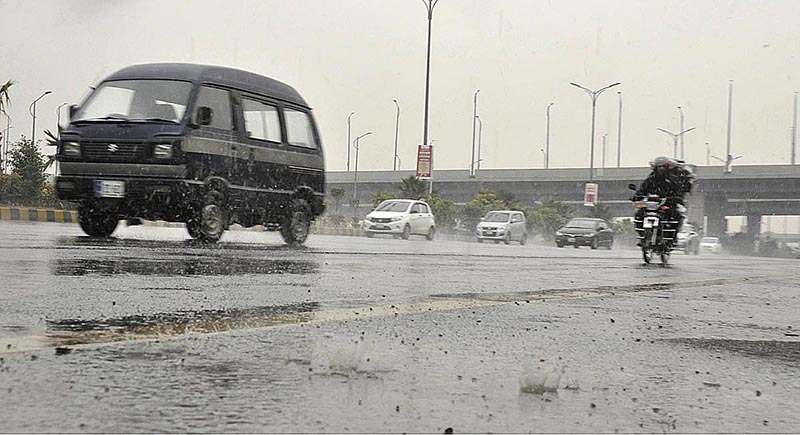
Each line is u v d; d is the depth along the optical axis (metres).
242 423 3.89
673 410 4.70
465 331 7.28
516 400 4.68
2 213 34.50
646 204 22.55
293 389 4.62
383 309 8.46
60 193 19.78
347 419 4.06
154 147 19.03
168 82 19.83
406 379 5.07
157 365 5.05
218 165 20.03
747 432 4.30
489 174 128.50
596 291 12.05
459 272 14.69
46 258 12.50
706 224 130.00
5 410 3.88
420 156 71.69
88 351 5.37
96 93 20.25
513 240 63.06
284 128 22.27
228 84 20.58
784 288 14.59
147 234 23.89
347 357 5.51
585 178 123.56
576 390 5.07
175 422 3.85
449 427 4.02
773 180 118.31
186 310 7.62
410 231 51.34
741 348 7.18
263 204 21.53
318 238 32.78
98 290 8.84
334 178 135.00
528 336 7.20
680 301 11.25
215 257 14.79
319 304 8.63
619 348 6.84
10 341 5.60
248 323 6.94
